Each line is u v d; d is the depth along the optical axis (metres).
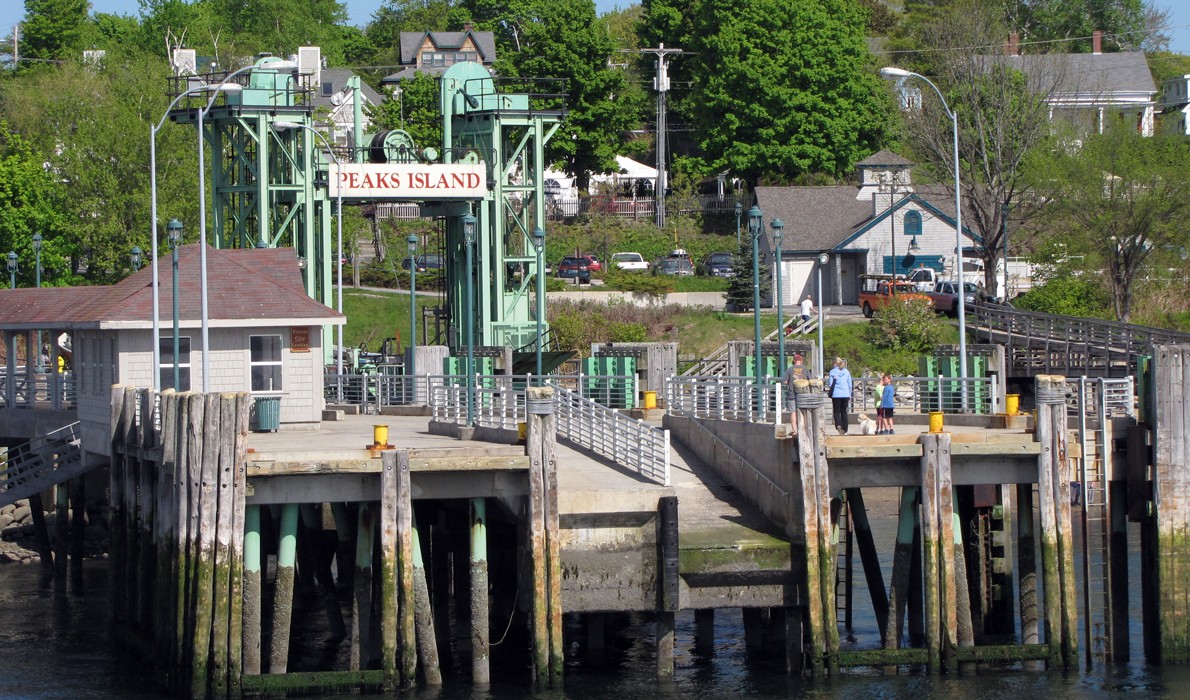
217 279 110.25
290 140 145.38
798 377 88.19
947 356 121.00
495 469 76.38
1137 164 173.50
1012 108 198.12
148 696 78.38
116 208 187.00
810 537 78.00
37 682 81.75
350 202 149.12
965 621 79.88
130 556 89.56
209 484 74.44
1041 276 188.38
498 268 149.62
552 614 76.12
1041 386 79.81
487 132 151.75
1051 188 179.00
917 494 81.50
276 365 109.88
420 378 130.00
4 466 124.75
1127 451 84.56
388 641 75.25
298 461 75.12
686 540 80.50
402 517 75.19
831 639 78.31
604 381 118.56
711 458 95.38
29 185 176.25
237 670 74.62
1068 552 79.62
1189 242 172.25
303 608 101.94
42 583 111.06
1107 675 80.06
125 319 103.19
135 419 90.19
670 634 78.88
